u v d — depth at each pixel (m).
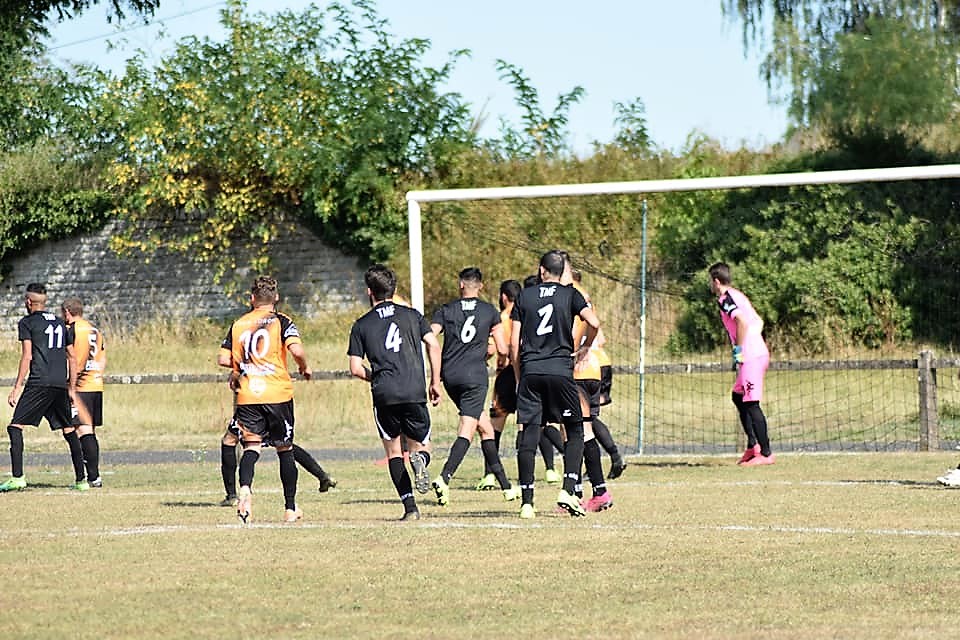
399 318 32.38
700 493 38.78
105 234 115.06
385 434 32.56
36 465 55.72
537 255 70.94
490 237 71.06
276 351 32.50
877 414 64.25
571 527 31.28
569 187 55.44
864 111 98.00
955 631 19.84
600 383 39.38
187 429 69.62
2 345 116.00
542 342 32.66
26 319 44.34
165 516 35.16
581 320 34.28
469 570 25.39
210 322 110.69
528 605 22.08
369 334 32.25
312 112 108.00
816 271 71.94
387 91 106.19
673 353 69.62
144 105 110.56
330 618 21.16
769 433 60.97
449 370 37.50
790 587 23.47
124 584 24.16
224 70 109.19
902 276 71.50
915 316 70.94
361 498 39.91
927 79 97.31
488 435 38.88
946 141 97.38
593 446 34.88
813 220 74.06
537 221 71.06
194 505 38.38
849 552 27.23
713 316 69.56
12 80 121.62
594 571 25.20
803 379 70.06
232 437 38.09
